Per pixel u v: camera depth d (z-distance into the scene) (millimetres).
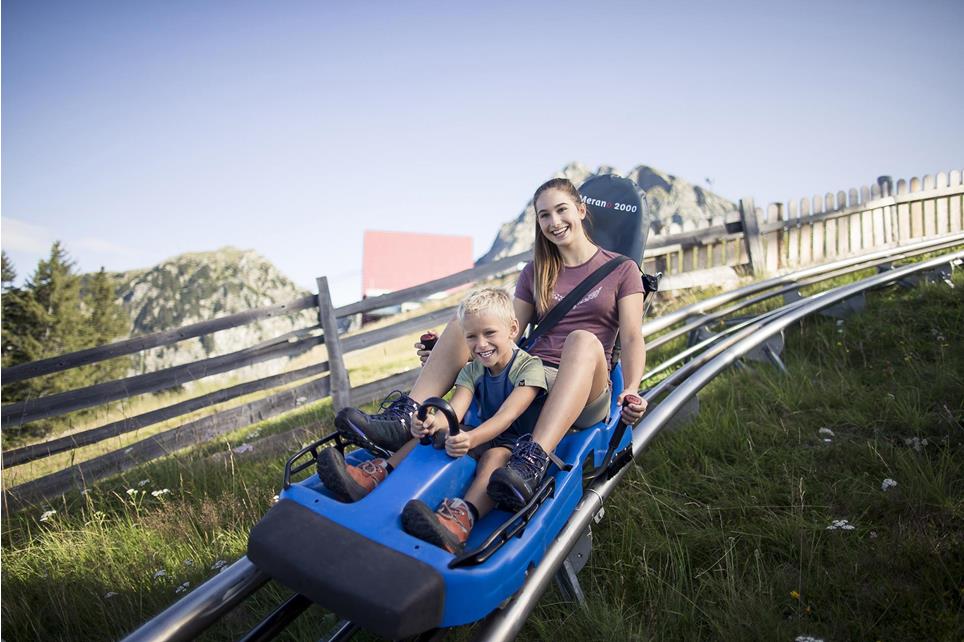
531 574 2412
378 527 2127
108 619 3184
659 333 7312
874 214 10438
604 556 3242
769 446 4133
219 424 6129
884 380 4883
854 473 3693
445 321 7410
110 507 4699
